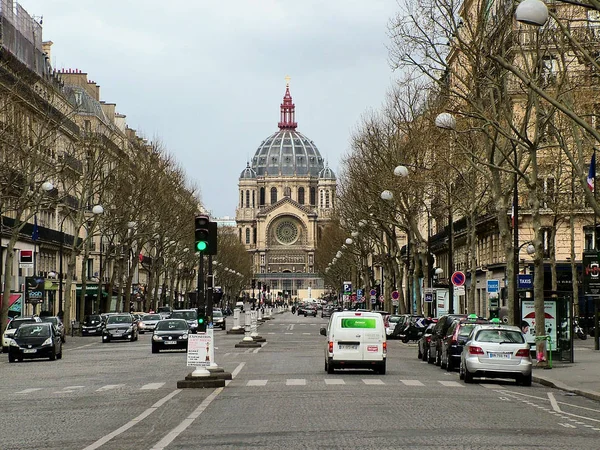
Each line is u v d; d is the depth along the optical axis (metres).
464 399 26.17
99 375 37.19
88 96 120.88
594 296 53.88
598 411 24.16
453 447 15.88
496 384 33.38
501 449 15.72
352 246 133.25
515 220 45.22
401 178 69.94
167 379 34.09
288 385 30.44
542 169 68.62
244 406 23.47
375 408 22.94
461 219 93.75
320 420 20.19
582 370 39.09
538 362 40.41
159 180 99.88
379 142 75.31
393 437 17.27
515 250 45.22
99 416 21.98
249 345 62.12
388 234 87.38
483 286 87.19
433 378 35.31
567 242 76.31
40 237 92.12
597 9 22.58
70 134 95.56
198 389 28.95
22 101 63.66
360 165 83.00
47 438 18.11
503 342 33.22
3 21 72.94
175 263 126.31
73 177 82.38
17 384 33.78
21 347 49.50
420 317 69.75
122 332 74.19
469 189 59.88
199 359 29.70
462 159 55.34
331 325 36.97
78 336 85.69
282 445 16.14
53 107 81.81
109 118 131.00
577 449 15.98
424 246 78.81
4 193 63.28
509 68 24.84
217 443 16.58
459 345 39.03
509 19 38.75
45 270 96.31
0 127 59.00
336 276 197.50
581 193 66.00
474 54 39.06
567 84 40.22
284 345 65.06
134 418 21.25
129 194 92.12
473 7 43.97
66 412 23.16
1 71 64.62
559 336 44.12
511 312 44.97
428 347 46.03
